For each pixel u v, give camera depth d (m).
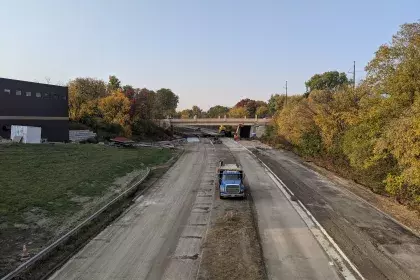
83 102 81.75
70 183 30.36
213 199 29.77
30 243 18.61
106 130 79.19
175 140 97.69
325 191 33.22
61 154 44.50
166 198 29.88
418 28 29.22
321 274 16.34
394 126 25.19
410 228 22.77
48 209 23.59
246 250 18.92
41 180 30.36
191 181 36.94
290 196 31.17
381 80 31.83
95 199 27.56
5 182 28.28
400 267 17.14
